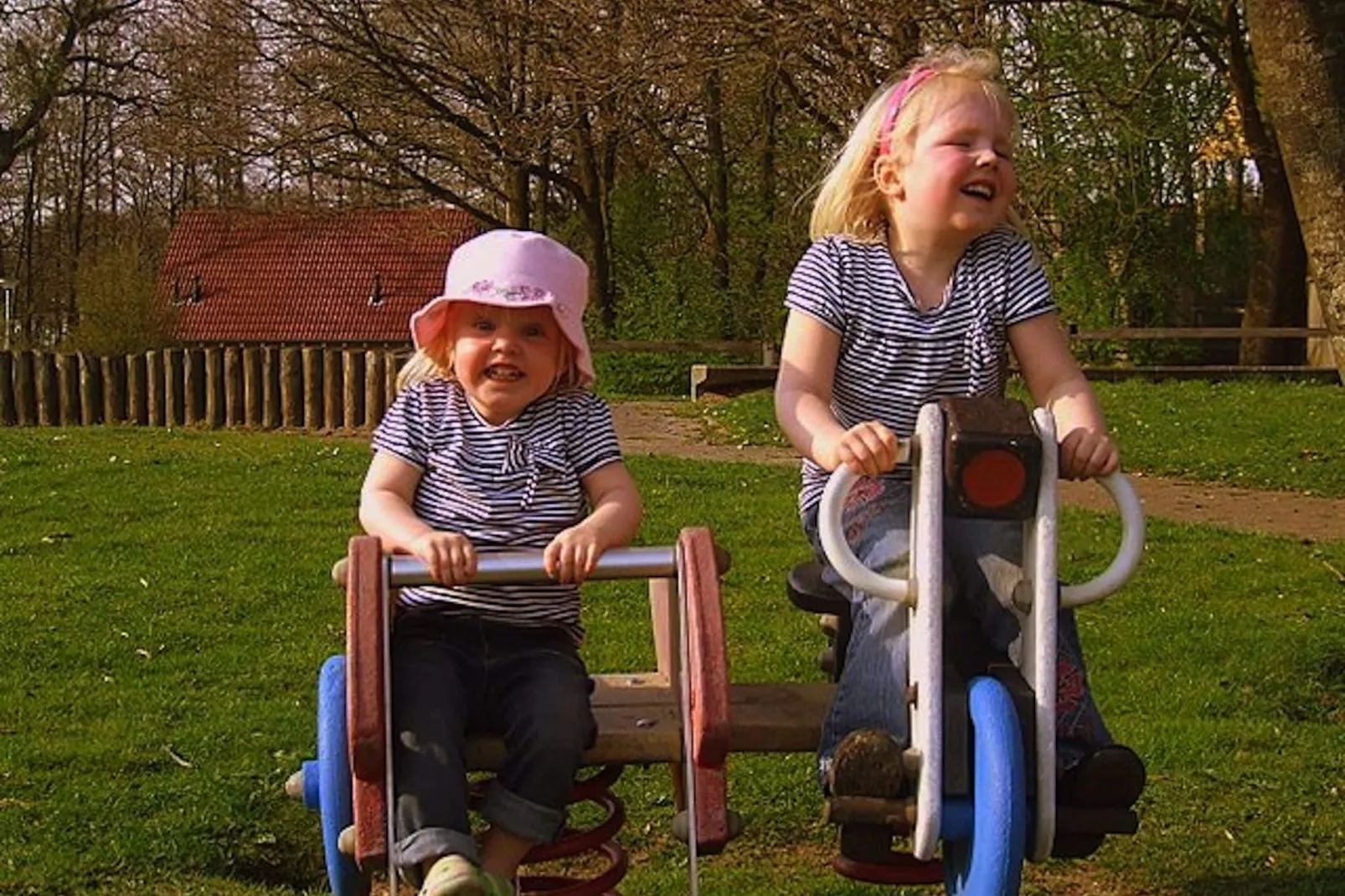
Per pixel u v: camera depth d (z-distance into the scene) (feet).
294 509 33.73
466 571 9.30
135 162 127.13
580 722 9.53
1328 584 26.20
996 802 8.65
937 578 9.05
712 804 9.18
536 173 85.51
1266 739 17.92
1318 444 42.75
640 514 10.26
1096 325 76.79
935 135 10.50
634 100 66.39
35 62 94.94
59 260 135.95
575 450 10.55
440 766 9.12
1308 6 23.41
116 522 32.12
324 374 52.01
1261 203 76.38
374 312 110.93
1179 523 32.22
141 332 75.77
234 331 111.14
